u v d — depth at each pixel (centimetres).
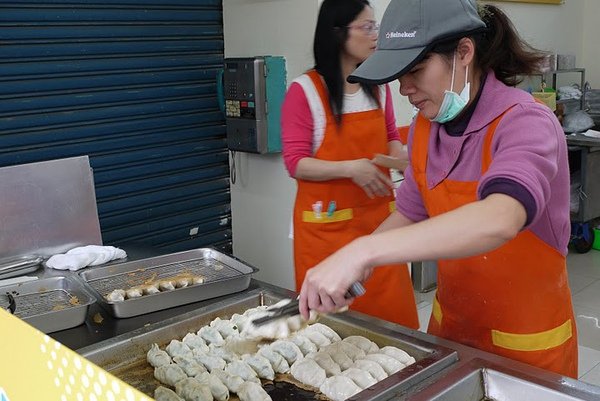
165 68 352
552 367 153
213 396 145
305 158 224
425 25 127
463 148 145
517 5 511
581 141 454
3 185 234
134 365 158
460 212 111
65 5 311
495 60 139
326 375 151
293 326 155
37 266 224
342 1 213
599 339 345
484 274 151
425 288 407
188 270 215
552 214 143
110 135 337
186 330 170
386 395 124
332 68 220
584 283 429
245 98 345
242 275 191
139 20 337
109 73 331
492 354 141
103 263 229
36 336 102
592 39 614
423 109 141
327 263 116
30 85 306
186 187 372
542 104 136
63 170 247
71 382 95
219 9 371
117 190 343
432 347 146
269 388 147
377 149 234
